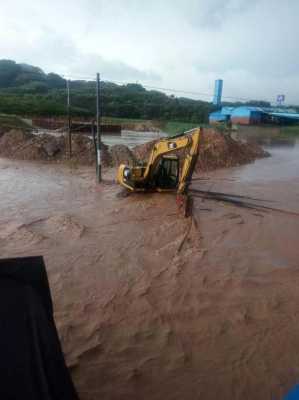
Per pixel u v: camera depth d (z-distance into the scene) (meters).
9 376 3.11
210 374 5.91
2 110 74.38
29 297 3.59
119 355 6.32
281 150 43.72
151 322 7.24
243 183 22.05
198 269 9.53
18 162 25.48
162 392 5.55
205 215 14.56
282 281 9.03
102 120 75.44
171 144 15.60
